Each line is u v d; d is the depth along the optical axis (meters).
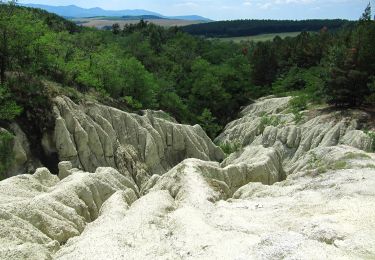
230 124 100.25
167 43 146.12
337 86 77.62
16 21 58.16
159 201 34.69
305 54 127.25
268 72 129.75
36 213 30.52
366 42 76.56
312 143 70.50
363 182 35.41
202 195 35.97
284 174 56.22
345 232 23.55
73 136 57.44
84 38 101.25
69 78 69.06
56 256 25.44
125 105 77.62
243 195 40.53
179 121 95.94
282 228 26.70
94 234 27.62
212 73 113.38
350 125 68.75
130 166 60.94
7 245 25.03
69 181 40.25
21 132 52.91
